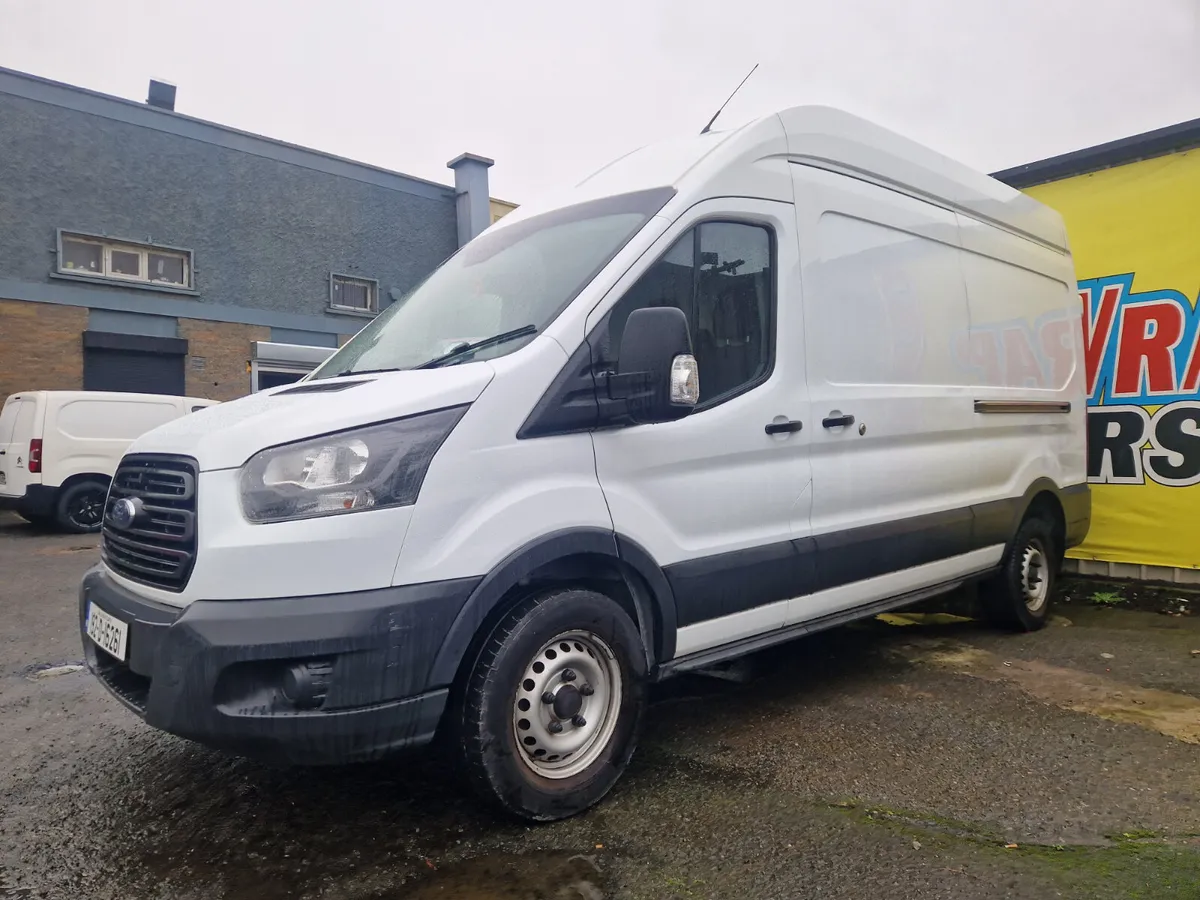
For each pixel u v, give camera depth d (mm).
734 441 3674
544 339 3115
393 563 2709
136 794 3371
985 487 5359
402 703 2711
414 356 3543
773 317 3928
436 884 2680
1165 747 3766
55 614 6609
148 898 2629
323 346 18500
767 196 3949
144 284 15891
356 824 3090
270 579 2623
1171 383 7090
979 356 5340
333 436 2738
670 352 3094
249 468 2723
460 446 2857
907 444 4695
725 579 3627
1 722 4219
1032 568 5988
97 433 11914
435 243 20422
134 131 15805
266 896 2629
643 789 3361
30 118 14680
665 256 3486
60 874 2779
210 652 2574
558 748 3096
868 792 3307
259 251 17500
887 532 4469
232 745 2623
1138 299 7246
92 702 4508
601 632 3203
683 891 2617
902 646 5566
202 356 16750
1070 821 3059
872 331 4488
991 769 3529
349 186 18875
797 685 4723
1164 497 7152
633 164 4023
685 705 4398
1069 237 7617
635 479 3322
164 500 2936
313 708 2639
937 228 5082
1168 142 6996
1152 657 5246
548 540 2996
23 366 14711
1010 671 4969
